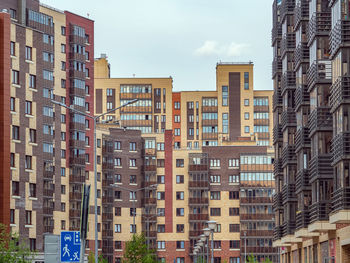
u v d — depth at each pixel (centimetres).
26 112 11731
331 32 6725
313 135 7500
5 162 11144
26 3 13912
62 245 5994
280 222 10006
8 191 11112
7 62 11388
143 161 18250
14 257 7781
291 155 9119
